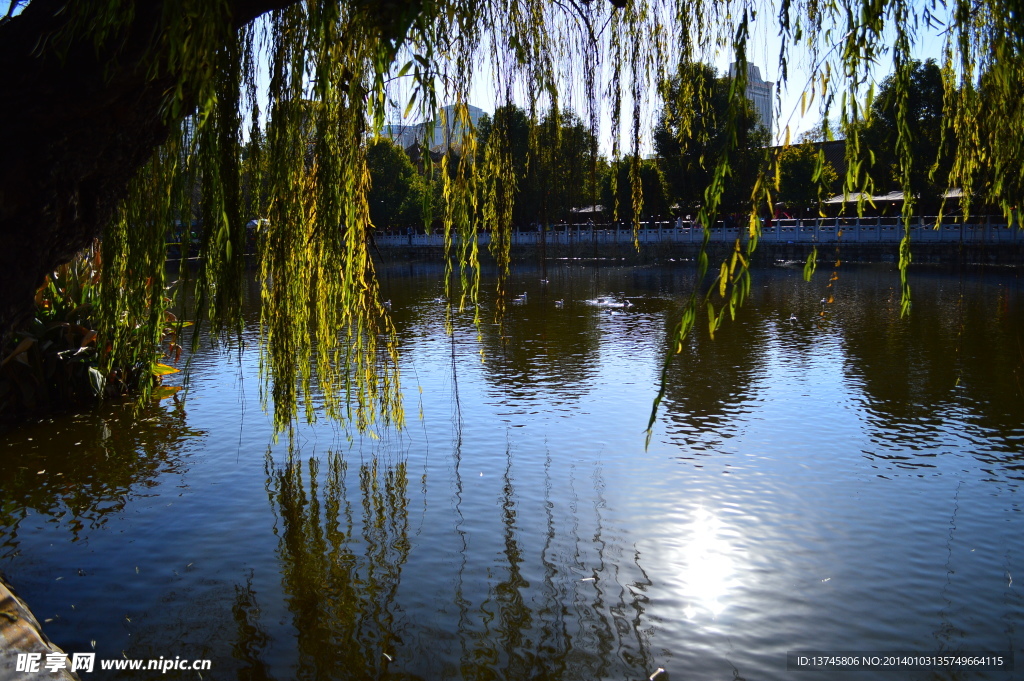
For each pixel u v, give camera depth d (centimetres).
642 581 586
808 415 1063
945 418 1032
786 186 4091
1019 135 442
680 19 530
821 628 519
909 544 643
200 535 673
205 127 462
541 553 634
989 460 856
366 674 470
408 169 5641
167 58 374
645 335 1894
